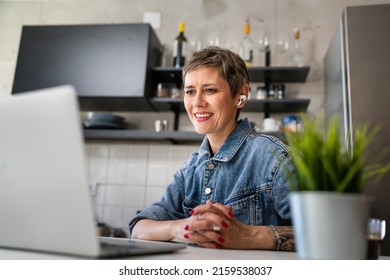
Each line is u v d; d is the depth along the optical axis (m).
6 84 3.02
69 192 0.47
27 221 0.52
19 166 0.50
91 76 2.47
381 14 1.97
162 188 2.66
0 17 3.14
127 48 2.48
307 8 2.76
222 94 1.23
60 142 0.47
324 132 0.52
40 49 2.58
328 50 2.45
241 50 2.57
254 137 1.24
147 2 2.97
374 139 1.83
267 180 1.12
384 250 1.71
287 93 2.61
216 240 0.84
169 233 0.97
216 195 1.19
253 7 2.82
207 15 2.87
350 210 0.46
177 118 2.70
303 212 0.48
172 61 2.81
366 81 1.91
